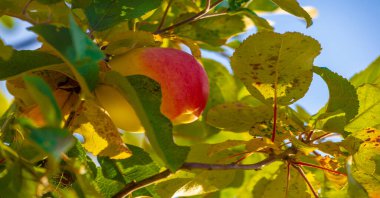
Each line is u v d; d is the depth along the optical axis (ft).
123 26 2.64
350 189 2.49
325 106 2.69
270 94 2.61
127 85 2.13
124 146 2.40
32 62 2.22
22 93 2.42
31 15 2.44
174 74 2.43
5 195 2.12
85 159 2.47
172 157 2.11
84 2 2.50
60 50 1.97
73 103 2.39
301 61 2.56
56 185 2.36
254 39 2.54
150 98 2.21
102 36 2.50
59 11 2.42
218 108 2.69
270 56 2.56
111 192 2.66
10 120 2.43
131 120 2.36
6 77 2.18
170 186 2.68
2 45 2.14
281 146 2.61
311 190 2.69
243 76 2.60
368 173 2.56
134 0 2.53
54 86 2.38
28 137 1.82
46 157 2.22
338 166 2.63
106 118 2.32
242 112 2.68
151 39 2.48
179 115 2.45
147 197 2.65
